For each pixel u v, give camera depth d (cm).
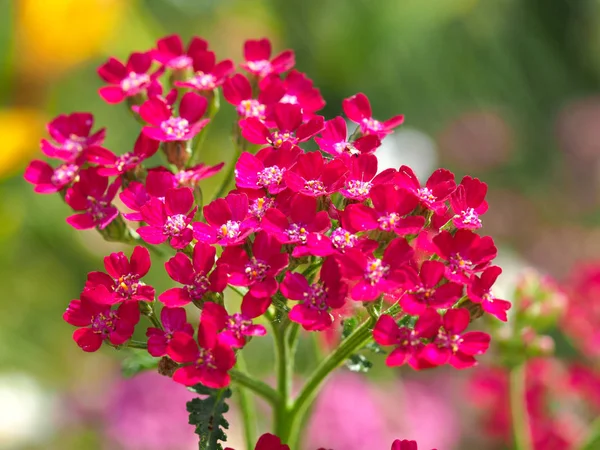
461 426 40
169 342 21
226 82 24
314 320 22
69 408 38
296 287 22
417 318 22
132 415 35
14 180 41
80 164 24
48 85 39
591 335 30
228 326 22
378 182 23
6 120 36
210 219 22
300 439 26
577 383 31
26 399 38
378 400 37
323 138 23
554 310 27
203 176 24
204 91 25
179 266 22
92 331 22
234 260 22
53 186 24
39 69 38
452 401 41
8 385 38
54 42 38
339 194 23
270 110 24
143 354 25
